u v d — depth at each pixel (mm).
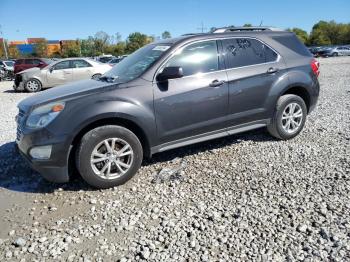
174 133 4426
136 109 4082
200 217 3383
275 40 5281
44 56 78375
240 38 4949
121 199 3850
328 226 3098
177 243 2992
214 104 4617
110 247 3008
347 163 4434
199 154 5062
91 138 3875
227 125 4840
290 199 3613
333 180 3980
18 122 4285
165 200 3764
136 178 4363
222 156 4938
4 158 5363
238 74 4793
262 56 5082
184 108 4406
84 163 3895
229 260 2748
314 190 3777
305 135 5727
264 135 5746
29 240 3186
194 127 4551
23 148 3977
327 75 16266
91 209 3662
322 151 4930
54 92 4383
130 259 2834
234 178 4211
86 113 3842
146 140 4273
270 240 2963
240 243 2951
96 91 4055
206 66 4609
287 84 5188
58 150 3814
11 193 4180
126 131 4059
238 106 4840
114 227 3309
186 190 3975
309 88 5461
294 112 5445
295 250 2818
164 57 4391
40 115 3891
